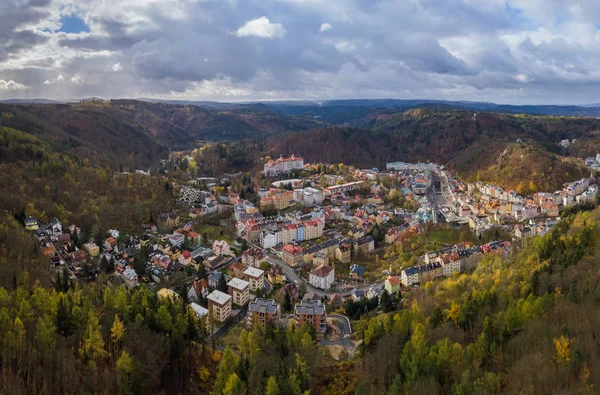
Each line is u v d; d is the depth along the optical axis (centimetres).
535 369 16288
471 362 17712
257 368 18788
